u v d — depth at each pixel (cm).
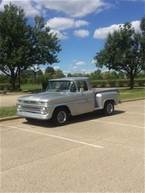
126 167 621
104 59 3703
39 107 1084
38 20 3834
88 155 712
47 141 861
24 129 1047
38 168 626
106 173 588
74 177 571
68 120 1212
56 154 725
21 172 604
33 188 525
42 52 3859
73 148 778
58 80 1238
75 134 955
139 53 3741
